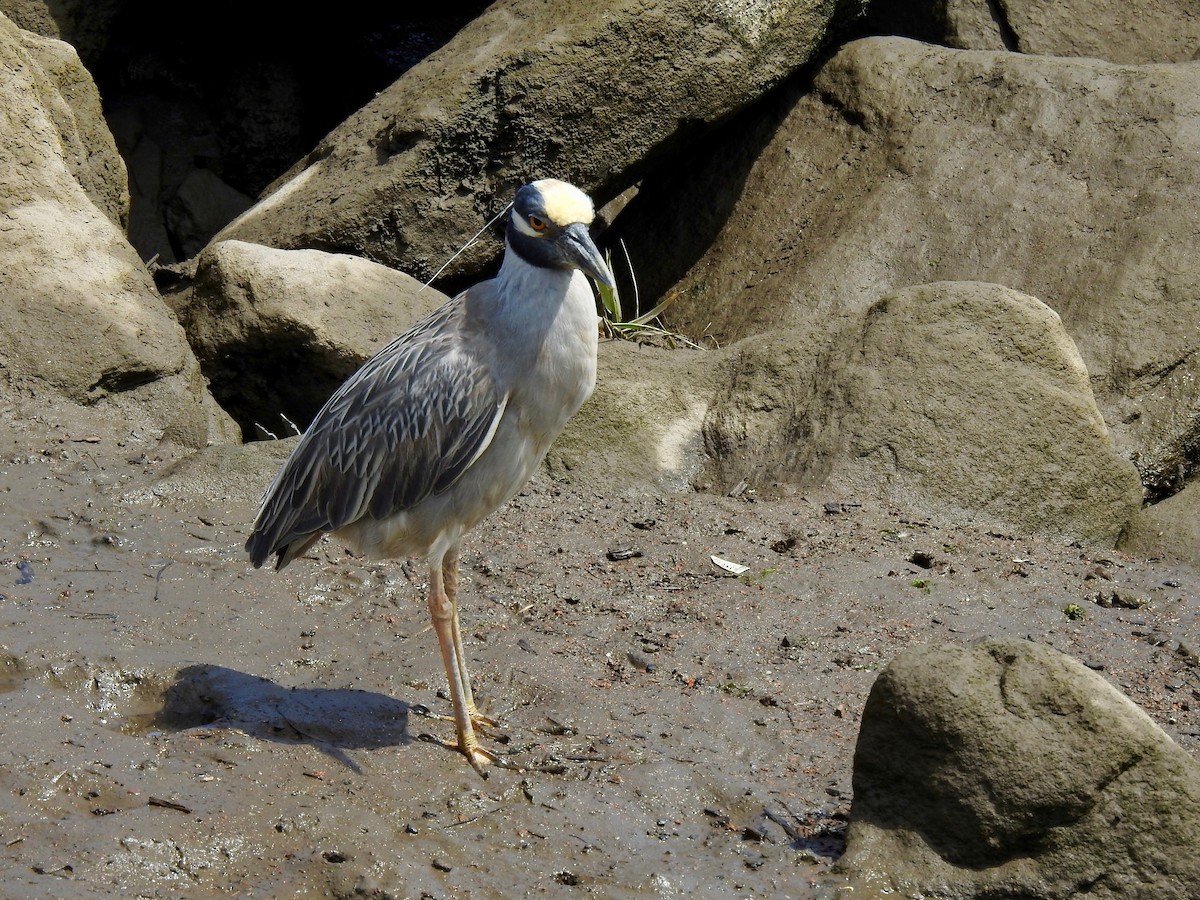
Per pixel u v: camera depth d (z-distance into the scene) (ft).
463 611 34.14
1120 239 52.47
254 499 38.88
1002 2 64.39
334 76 75.46
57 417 42.27
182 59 74.08
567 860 25.13
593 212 28.02
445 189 53.52
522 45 52.90
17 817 24.40
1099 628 35.29
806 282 54.85
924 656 25.11
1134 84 56.24
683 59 53.88
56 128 50.62
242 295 46.68
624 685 31.32
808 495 41.73
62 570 34.14
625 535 39.14
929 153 56.59
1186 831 23.82
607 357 46.14
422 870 24.30
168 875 23.56
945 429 42.29
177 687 29.78
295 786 26.22
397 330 47.03
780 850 25.86
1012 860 24.48
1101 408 48.75
